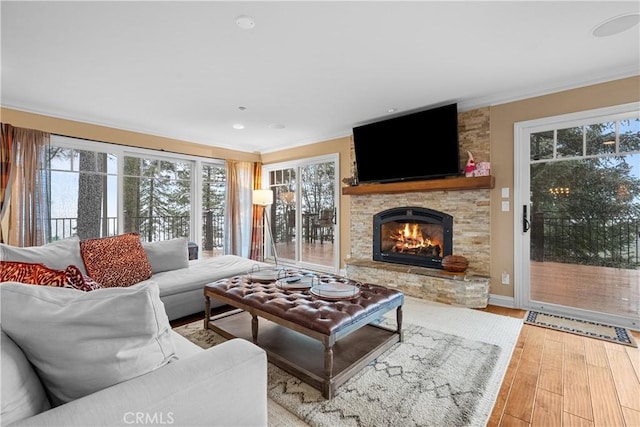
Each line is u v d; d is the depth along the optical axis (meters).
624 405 1.68
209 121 4.25
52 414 0.69
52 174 3.79
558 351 2.29
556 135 3.11
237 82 2.97
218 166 5.73
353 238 4.69
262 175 6.20
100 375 0.80
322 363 1.95
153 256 3.18
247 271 3.27
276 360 1.97
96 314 0.81
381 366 2.03
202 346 2.32
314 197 5.39
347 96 3.35
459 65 2.64
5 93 3.21
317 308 1.94
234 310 3.03
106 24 2.03
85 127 4.02
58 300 0.86
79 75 2.79
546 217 3.17
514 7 1.88
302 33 2.15
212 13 1.92
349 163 4.78
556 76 2.87
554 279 3.13
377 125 4.07
